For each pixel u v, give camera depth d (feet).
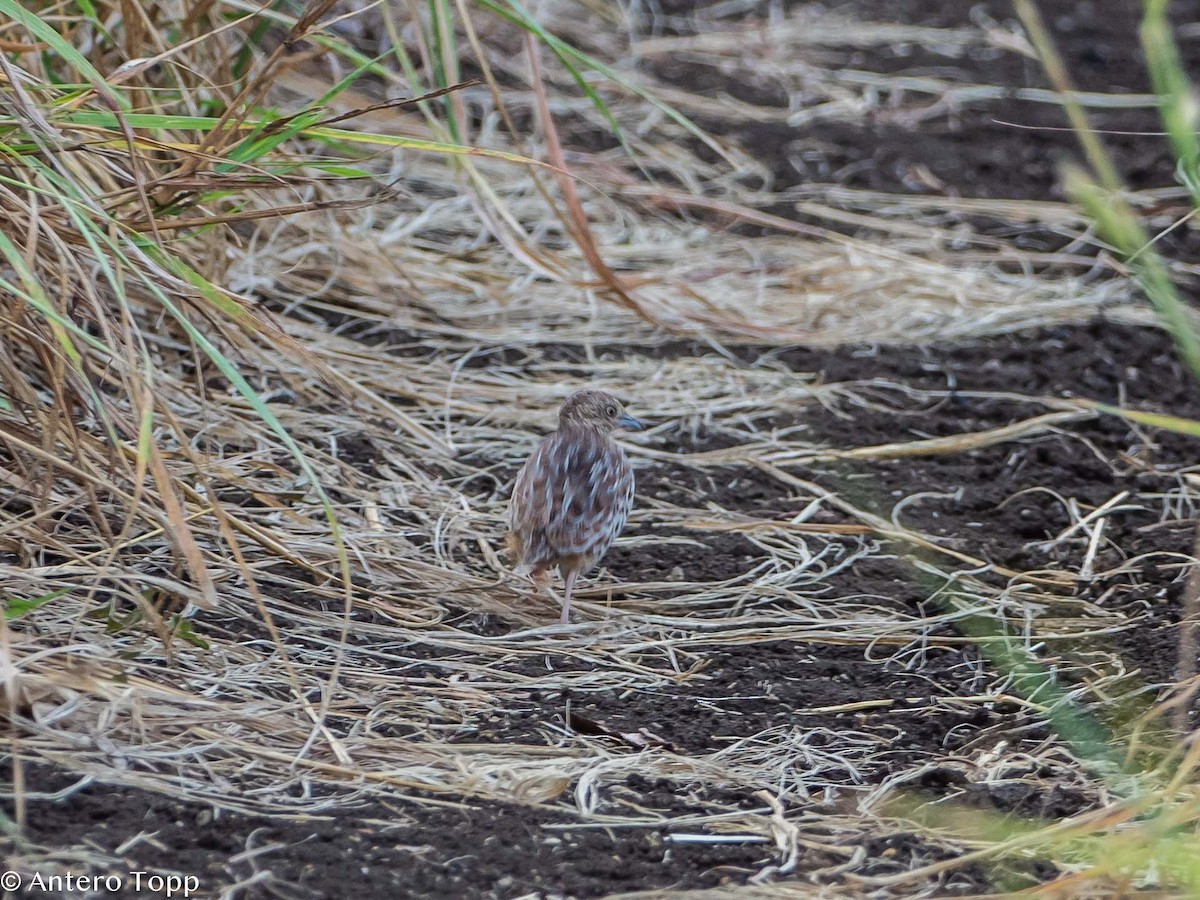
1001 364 45.78
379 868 21.30
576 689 28.14
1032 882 21.93
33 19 26.21
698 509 36.81
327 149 48.91
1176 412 42.78
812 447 40.29
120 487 29.81
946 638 30.66
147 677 25.61
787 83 69.87
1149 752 25.90
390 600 30.58
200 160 29.40
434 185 54.44
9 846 20.61
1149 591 32.71
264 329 31.83
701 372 43.91
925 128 65.41
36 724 23.31
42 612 26.81
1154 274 23.02
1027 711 27.76
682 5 79.15
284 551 30.25
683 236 52.90
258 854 21.27
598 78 66.49
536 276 48.49
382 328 44.42
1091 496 37.91
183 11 38.19
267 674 26.73
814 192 58.08
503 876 21.47
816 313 47.91
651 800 24.00
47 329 28.09
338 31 61.36
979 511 37.37
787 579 33.30
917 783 25.12
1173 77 22.97
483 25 66.28
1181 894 21.40
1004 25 78.74
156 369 35.70
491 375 42.75
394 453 37.35
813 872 22.09
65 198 26.35
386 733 25.57
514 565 32.83
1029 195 58.39
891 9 80.79
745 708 27.86
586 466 30.25
